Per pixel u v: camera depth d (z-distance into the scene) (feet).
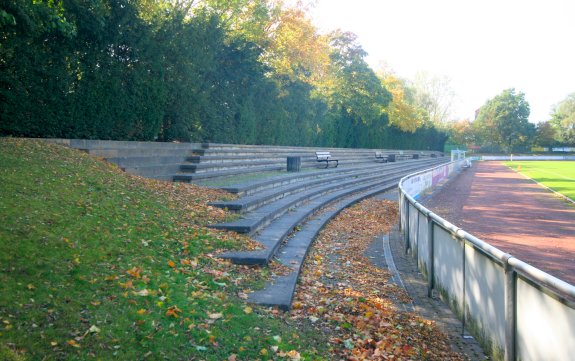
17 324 13.08
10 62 38.83
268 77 99.19
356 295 23.29
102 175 33.35
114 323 14.42
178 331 15.03
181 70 59.82
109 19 46.73
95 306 15.21
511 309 13.16
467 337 18.39
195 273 21.36
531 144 402.11
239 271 23.62
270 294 20.75
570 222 50.52
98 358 12.56
